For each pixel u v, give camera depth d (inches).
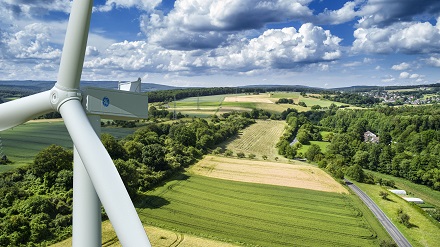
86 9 603.2
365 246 2245.3
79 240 649.0
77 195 648.4
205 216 2546.8
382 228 2578.7
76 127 624.4
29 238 1828.2
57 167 2456.9
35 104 666.2
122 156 3331.7
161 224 2326.5
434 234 2566.4
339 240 2309.3
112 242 1931.6
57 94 642.8
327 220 2645.2
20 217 1876.2
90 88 658.8
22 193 2174.0
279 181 3560.5
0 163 2878.9
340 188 3464.6
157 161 3405.5
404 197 3489.2
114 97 688.4
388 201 3250.5
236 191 3181.6
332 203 3029.0
